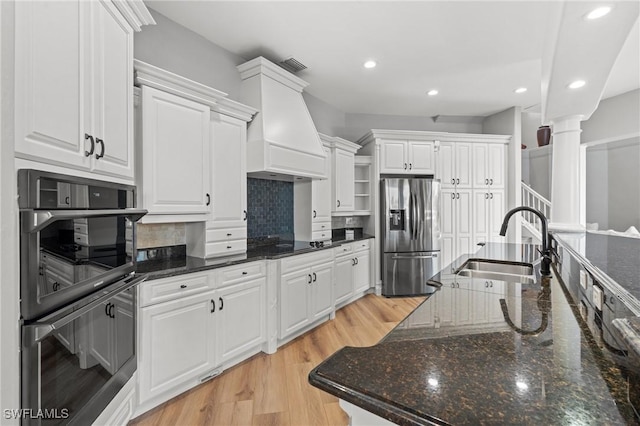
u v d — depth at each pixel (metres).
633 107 4.08
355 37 2.77
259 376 2.23
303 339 2.90
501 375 0.63
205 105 2.36
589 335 0.84
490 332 0.86
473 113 4.94
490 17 2.48
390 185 4.32
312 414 1.83
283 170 2.93
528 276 1.79
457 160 4.59
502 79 3.68
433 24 2.58
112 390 1.42
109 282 1.42
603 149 4.38
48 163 1.09
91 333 1.28
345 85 3.85
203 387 2.09
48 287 1.03
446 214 4.55
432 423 0.49
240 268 2.36
